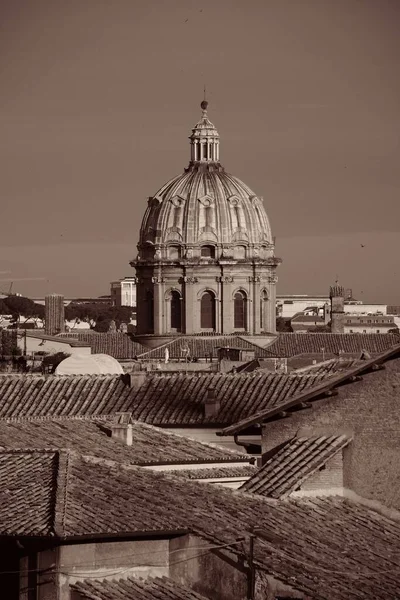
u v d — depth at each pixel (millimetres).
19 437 119250
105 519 80750
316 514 88562
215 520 83000
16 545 79125
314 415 93875
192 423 145000
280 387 150375
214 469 118438
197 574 79750
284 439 94688
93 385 153875
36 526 79438
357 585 78062
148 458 117062
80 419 129125
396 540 86875
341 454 92000
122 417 125875
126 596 77625
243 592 78375
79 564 78688
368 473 91500
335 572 79125
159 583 79562
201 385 152500
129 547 79688
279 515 86750
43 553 78688
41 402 151250
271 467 92562
